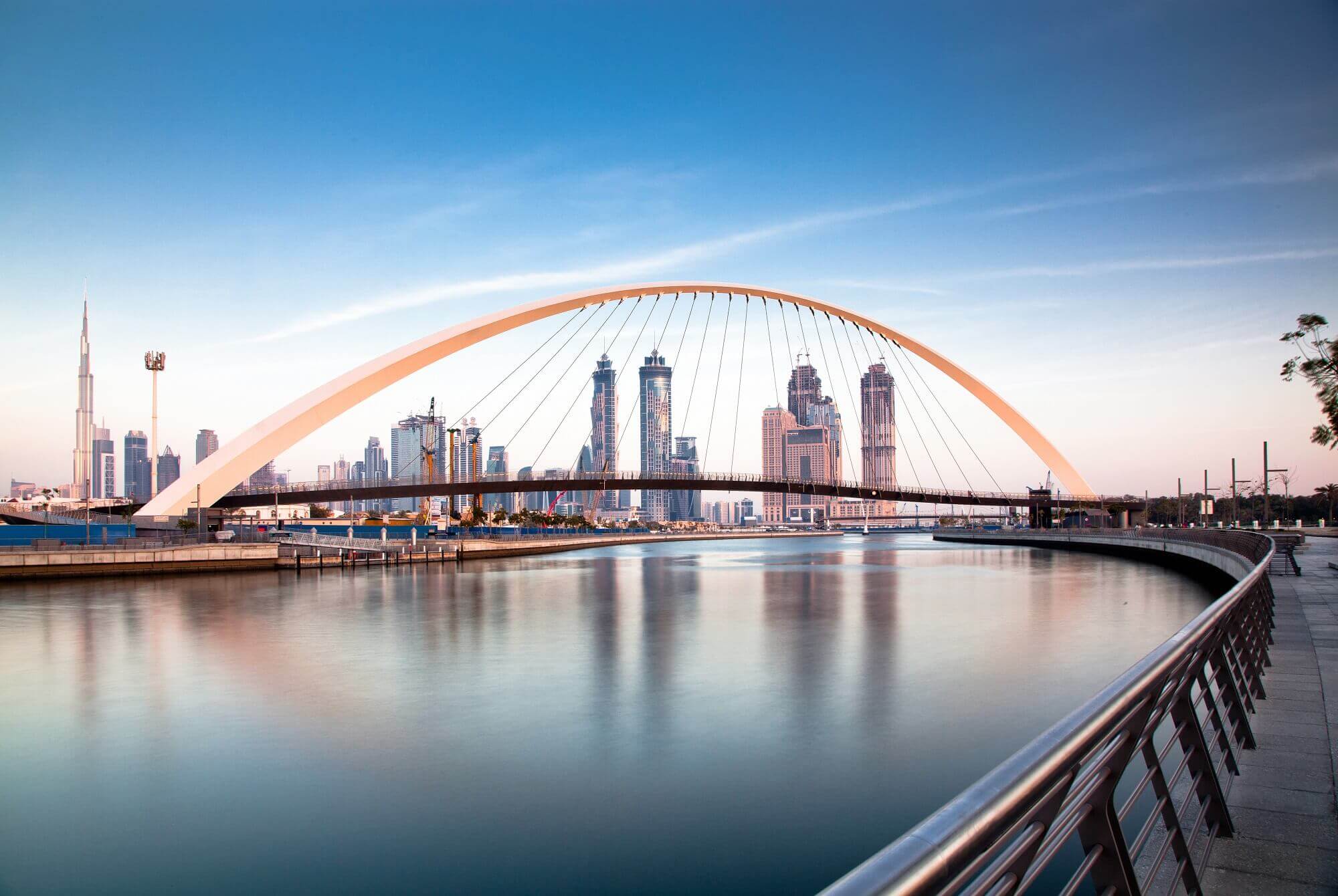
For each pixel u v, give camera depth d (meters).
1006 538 144.75
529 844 14.28
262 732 20.98
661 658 30.89
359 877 13.18
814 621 41.31
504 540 116.81
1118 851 3.85
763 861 13.60
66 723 21.97
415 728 21.12
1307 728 9.41
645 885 12.88
